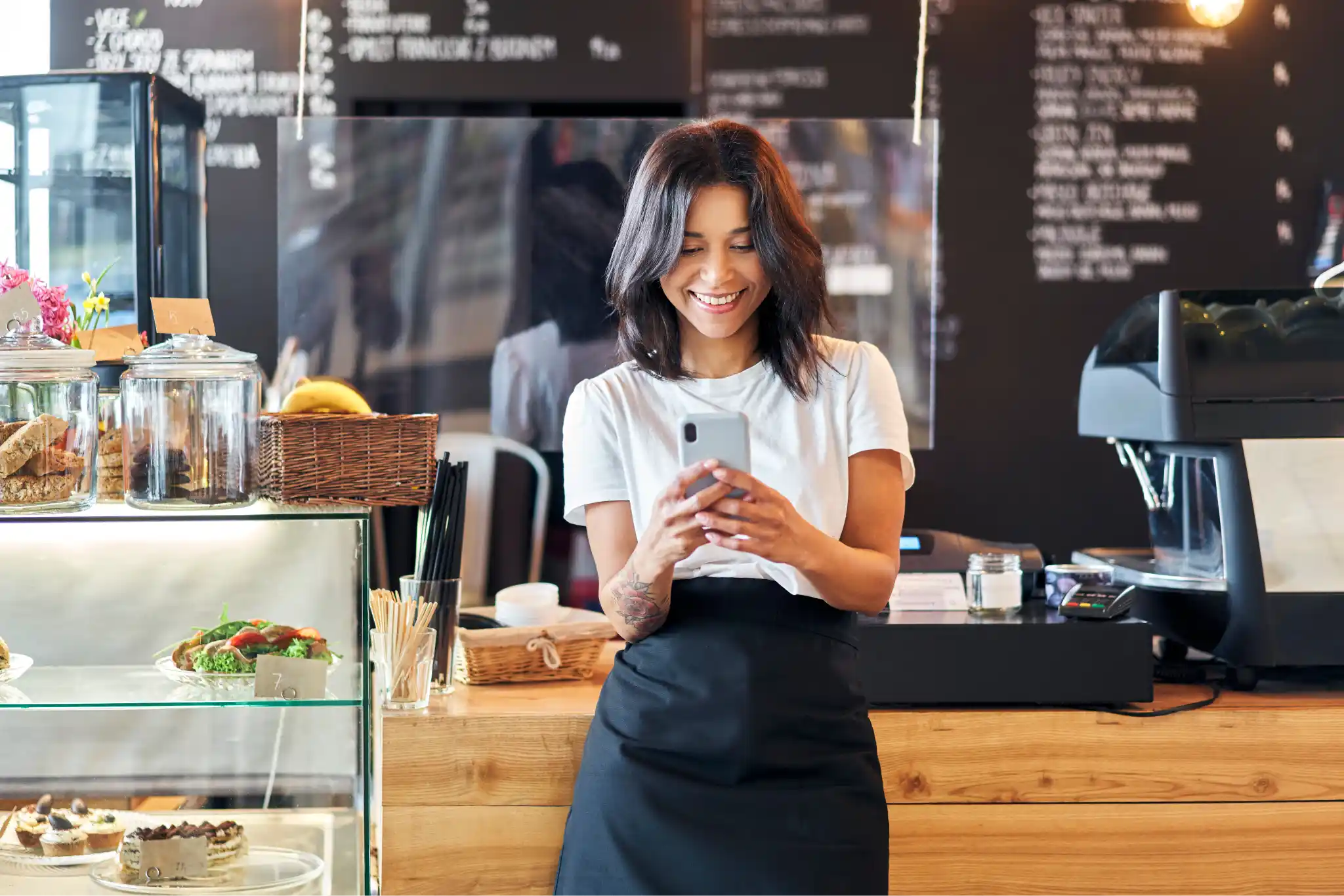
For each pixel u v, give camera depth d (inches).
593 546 56.4
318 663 56.9
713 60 124.4
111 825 61.6
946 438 128.0
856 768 51.6
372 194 119.3
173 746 62.5
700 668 51.8
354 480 59.5
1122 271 127.3
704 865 48.8
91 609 61.7
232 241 121.9
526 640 67.5
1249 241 127.4
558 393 120.5
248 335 122.3
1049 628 63.8
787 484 53.4
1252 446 66.5
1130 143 126.4
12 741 63.6
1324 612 65.5
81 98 80.4
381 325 120.1
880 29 124.6
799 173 122.3
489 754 61.1
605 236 119.9
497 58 123.3
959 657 63.7
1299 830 63.6
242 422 57.5
